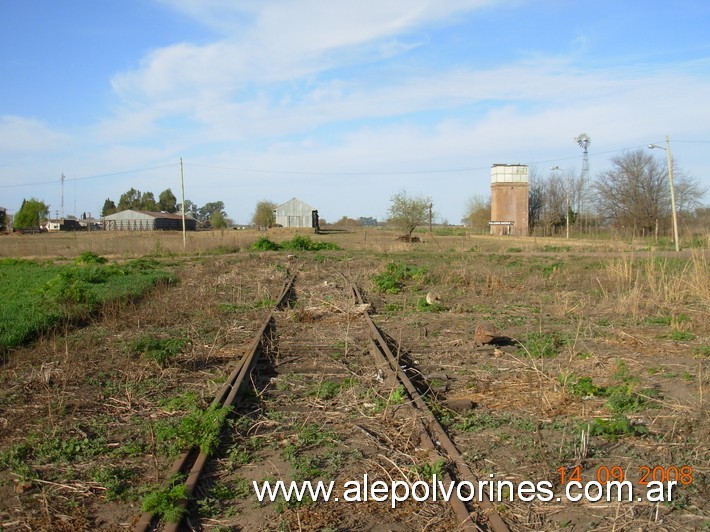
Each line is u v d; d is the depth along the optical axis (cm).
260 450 612
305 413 721
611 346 1094
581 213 7194
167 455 598
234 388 775
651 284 1648
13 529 463
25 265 3325
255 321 1404
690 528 455
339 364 961
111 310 1475
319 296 1822
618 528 452
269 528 456
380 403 735
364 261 3262
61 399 779
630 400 741
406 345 1121
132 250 4097
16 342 1118
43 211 12138
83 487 531
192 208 18950
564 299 1647
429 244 4925
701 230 2742
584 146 7856
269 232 9050
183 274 2650
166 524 450
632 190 5828
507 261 3148
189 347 1092
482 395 796
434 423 643
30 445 626
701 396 736
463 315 1494
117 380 884
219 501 502
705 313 1377
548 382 828
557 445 607
